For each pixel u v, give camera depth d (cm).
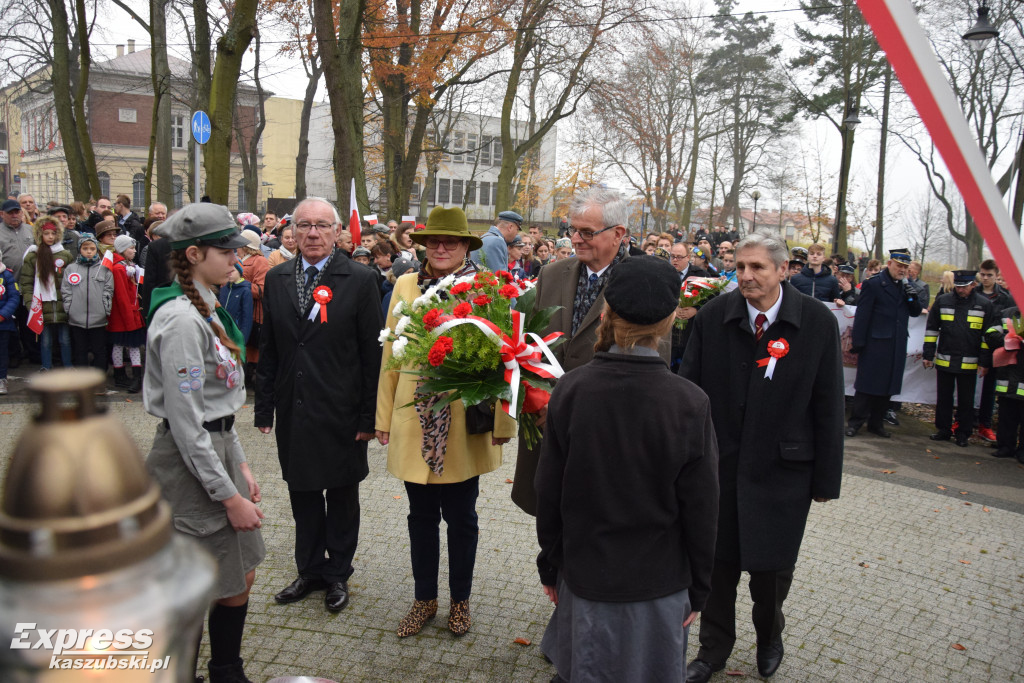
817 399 297
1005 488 611
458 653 325
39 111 3325
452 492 339
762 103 3222
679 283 210
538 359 282
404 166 2044
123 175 3916
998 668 331
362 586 383
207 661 309
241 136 2789
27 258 758
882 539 476
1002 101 2097
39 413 57
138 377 804
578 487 204
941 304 769
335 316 348
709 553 205
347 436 355
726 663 328
